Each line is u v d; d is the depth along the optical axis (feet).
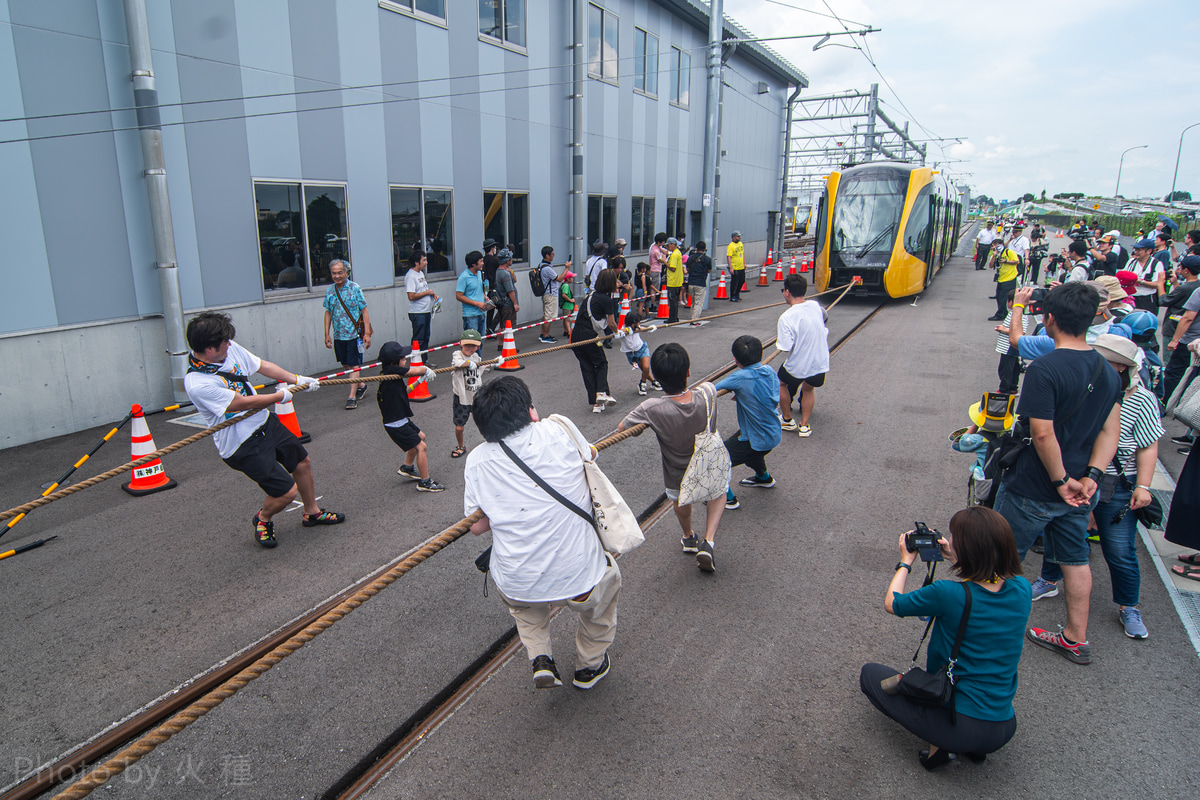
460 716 10.89
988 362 36.19
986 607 9.05
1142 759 9.89
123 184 25.77
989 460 12.64
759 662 12.16
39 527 17.53
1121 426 12.28
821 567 15.42
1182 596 14.01
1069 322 10.93
